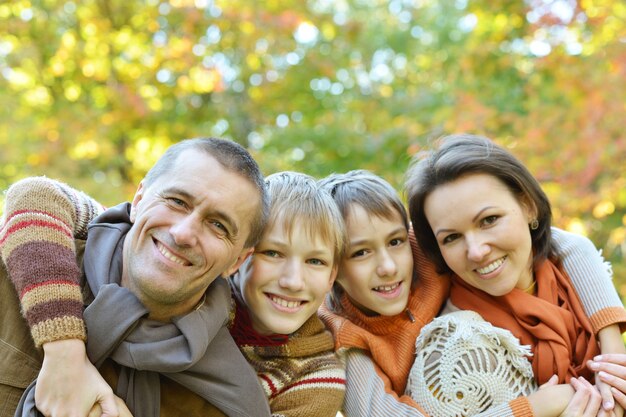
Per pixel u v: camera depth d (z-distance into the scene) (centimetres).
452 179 203
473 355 184
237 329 189
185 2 590
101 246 173
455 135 225
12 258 161
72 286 158
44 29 585
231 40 614
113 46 603
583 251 218
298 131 632
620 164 452
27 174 545
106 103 601
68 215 176
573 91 491
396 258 204
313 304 188
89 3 595
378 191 205
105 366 164
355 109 679
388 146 598
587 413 175
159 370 158
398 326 207
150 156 633
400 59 814
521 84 595
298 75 646
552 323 197
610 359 188
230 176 165
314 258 187
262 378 181
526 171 210
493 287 202
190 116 631
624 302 493
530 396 180
